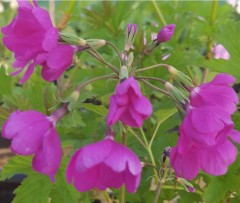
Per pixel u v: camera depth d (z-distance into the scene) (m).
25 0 0.18
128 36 0.20
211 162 0.17
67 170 0.16
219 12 0.33
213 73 0.33
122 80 0.17
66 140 0.26
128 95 0.16
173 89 0.18
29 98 0.24
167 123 0.26
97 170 0.17
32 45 0.17
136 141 0.26
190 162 0.17
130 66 0.19
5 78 0.26
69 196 0.23
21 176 0.29
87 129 0.27
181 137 0.17
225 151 0.17
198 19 0.34
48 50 0.17
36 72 0.31
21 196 0.24
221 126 0.16
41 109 0.24
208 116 0.17
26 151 0.16
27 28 0.17
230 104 0.18
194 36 0.34
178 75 0.19
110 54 0.29
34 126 0.17
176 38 0.32
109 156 0.16
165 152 0.21
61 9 0.39
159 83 0.26
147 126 0.27
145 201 0.27
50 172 0.16
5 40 0.18
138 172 0.16
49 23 0.17
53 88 0.24
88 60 0.29
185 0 0.35
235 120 0.23
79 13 0.37
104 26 0.29
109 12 0.29
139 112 0.15
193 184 0.26
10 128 0.16
